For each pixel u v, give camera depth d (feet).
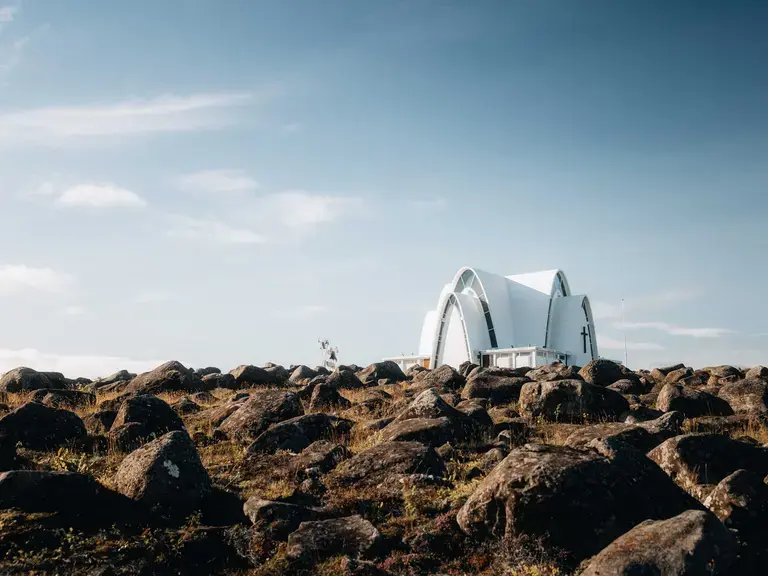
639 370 155.94
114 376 145.18
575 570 36.96
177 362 119.14
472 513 41.14
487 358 281.33
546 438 67.15
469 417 67.82
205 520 44.96
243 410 72.02
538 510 39.01
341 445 59.72
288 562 38.09
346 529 41.24
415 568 38.17
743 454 48.93
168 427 67.62
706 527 32.83
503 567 38.19
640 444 56.90
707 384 116.88
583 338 297.33
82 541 39.22
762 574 36.37
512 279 320.29
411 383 119.55
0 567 35.70
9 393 102.58
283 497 47.39
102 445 62.28
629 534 34.30
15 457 52.75
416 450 53.06
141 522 42.96
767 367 123.65
